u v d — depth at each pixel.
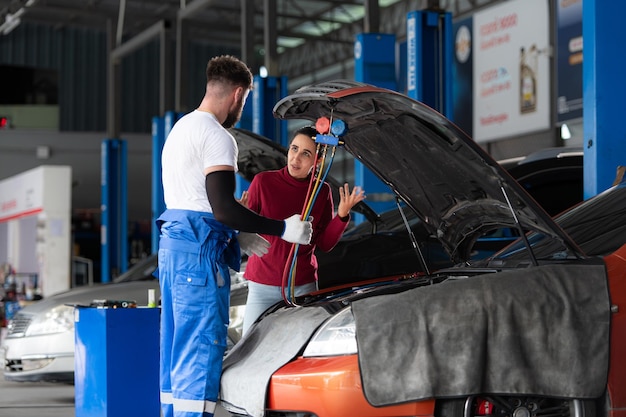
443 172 3.74
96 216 26.94
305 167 4.30
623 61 5.75
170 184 3.85
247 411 3.48
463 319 3.19
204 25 21.80
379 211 9.17
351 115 3.71
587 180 5.81
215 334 3.73
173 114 16.25
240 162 5.44
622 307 3.26
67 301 7.44
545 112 16.77
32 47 31.19
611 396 3.22
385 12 25.53
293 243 4.12
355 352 3.24
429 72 9.52
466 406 3.20
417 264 5.92
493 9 18.23
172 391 3.76
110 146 19.19
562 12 15.98
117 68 19.73
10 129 28.20
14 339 7.48
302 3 26.38
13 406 7.00
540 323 3.20
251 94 12.80
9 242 19.61
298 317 3.66
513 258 3.84
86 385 4.80
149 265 8.39
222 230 3.79
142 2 26.62
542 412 3.33
